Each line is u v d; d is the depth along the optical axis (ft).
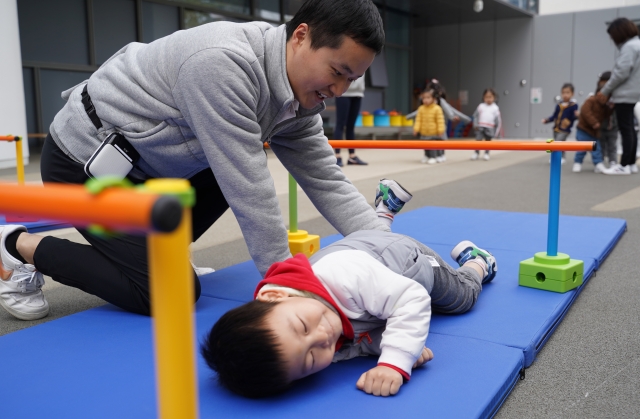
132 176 6.19
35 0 24.98
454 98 51.29
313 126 6.37
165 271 2.18
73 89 6.41
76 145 6.01
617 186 18.31
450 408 4.24
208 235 11.83
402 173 22.97
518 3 45.01
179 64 5.23
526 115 48.60
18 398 4.48
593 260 8.54
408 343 4.58
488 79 49.70
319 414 4.19
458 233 10.64
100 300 7.56
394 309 4.70
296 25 5.09
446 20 48.83
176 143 5.73
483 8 43.68
